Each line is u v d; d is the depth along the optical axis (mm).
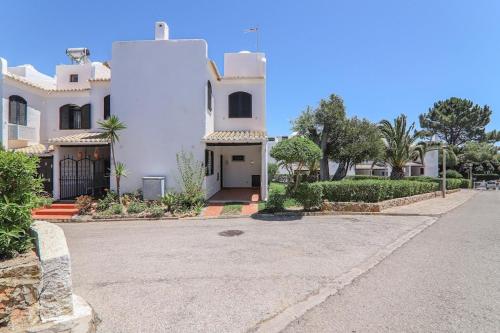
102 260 7035
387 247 7883
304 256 7125
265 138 15531
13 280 3471
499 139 48969
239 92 18688
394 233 9531
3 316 3389
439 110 51500
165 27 16656
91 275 6023
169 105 15781
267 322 4129
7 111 16906
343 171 25766
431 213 13344
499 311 4367
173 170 15672
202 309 4523
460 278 5660
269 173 30375
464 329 3896
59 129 19406
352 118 24234
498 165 47594
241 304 4668
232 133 17359
